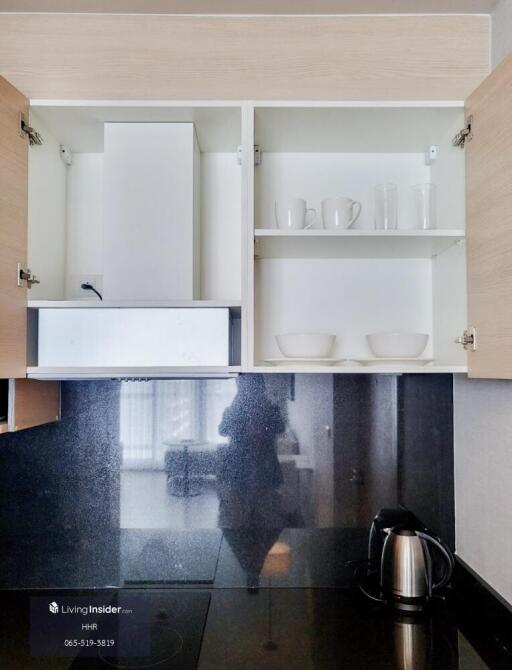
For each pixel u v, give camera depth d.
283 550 1.42
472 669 1.05
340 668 1.05
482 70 1.39
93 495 1.43
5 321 1.09
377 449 1.44
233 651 1.11
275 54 1.38
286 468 1.44
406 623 1.24
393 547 1.33
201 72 1.37
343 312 1.45
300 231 1.20
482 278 1.10
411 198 1.45
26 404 1.21
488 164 1.08
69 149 1.44
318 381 1.44
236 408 1.44
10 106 1.12
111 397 1.44
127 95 1.37
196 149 1.36
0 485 1.42
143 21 1.38
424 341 1.27
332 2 1.33
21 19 1.37
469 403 1.35
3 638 1.17
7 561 1.42
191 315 1.16
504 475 1.17
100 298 1.38
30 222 1.23
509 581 1.14
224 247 1.45
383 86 1.38
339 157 1.47
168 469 1.44
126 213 1.28
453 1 1.33
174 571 1.42
